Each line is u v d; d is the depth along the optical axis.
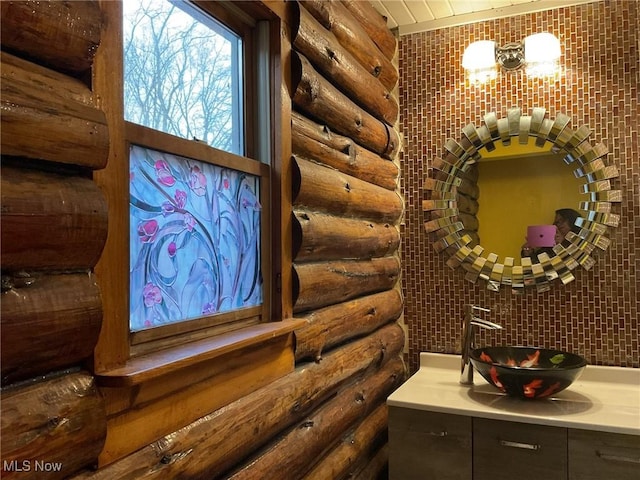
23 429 0.68
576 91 2.32
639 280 2.21
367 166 2.12
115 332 0.88
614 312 2.26
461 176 2.54
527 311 2.41
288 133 1.51
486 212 2.49
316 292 1.63
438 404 1.95
